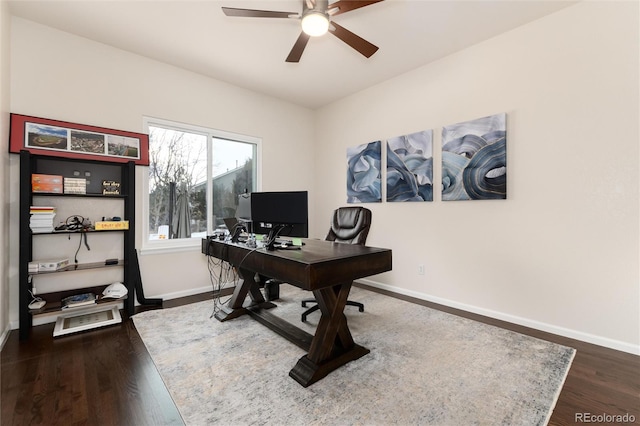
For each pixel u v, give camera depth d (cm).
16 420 141
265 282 349
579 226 229
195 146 358
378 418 144
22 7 234
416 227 338
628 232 209
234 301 278
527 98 253
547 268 245
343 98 427
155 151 329
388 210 368
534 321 251
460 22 251
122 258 302
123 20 252
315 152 477
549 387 168
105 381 173
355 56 309
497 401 156
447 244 310
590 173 223
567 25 232
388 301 325
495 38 272
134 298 288
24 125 245
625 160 209
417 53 302
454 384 171
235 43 286
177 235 344
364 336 235
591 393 163
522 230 258
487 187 275
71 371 183
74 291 277
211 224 369
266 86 388
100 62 286
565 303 236
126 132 297
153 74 318
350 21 249
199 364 193
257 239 248
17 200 245
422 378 177
